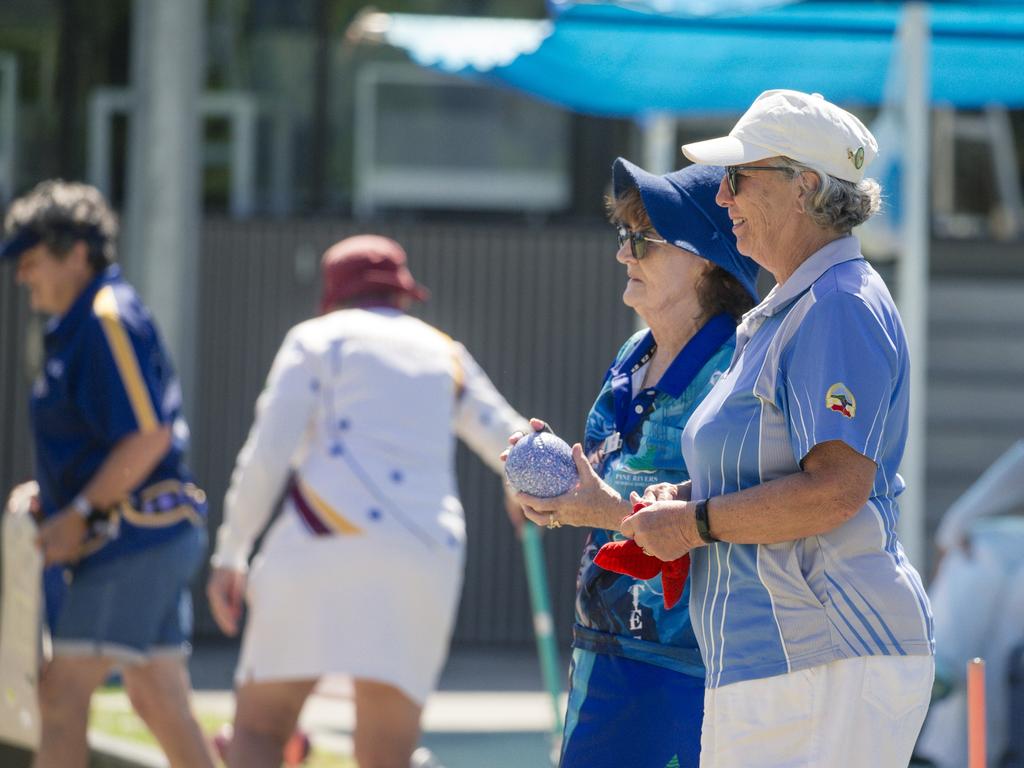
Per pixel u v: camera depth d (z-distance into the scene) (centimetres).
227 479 3706
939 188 3806
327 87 3809
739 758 1065
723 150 1067
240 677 1897
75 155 3800
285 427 1862
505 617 3709
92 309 1834
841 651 1038
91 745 2323
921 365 2530
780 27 2733
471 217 3828
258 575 1883
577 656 1309
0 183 3781
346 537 1845
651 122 3316
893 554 1055
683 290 1275
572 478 1138
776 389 1053
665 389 1255
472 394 1980
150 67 3016
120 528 1852
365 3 3791
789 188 1070
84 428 1842
